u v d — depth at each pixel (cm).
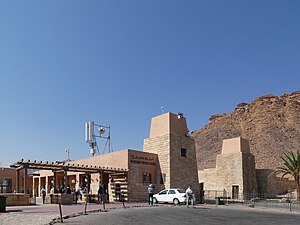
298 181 4462
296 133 10519
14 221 1600
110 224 1527
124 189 3441
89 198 3350
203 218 1864
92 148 4094
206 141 11744
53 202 2983
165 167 3672
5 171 4341
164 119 3838
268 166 9031
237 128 12019
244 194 4844
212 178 5334
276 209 3005
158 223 1578
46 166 2975
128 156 3509
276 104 12381
